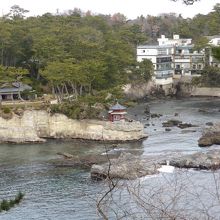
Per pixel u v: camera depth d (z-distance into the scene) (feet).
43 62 379.14
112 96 331.98
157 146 274.57
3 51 400.06
